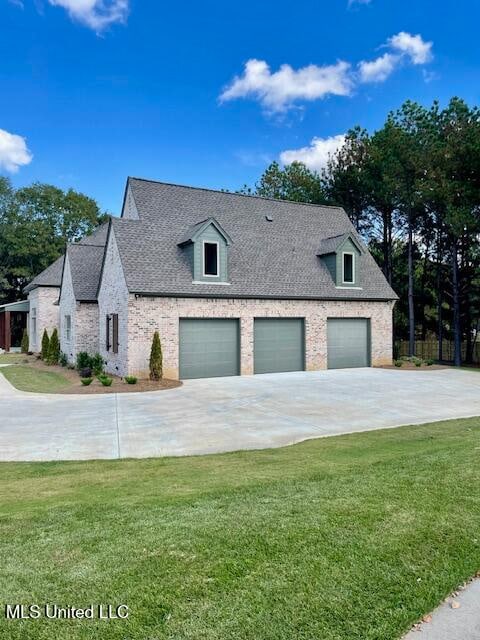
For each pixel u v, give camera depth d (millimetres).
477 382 16938
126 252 16766
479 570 3264
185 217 19297
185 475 6133
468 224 22297
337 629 2637
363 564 3299
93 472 6441
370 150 27344
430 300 29750
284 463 6688
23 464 6969
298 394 13633
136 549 3555
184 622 2672
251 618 2707
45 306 26641
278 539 3666
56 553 3535
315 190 32188
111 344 17969
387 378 17391
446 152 22641
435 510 4234
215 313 17312
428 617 2775
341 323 20484
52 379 17109
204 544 3605
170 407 11586
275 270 19312
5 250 40000
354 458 6945
